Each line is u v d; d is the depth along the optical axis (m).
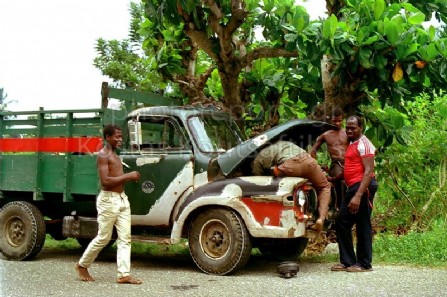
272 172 6.99
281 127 7.09
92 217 8.22
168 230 7.65
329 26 7.66
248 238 6.89
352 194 7.08
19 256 8.17
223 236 7.01
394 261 7.66
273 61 9.89
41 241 8.20
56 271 7.23
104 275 6.97
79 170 7.94
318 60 8.19
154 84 11.38
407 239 8.27
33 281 6.53
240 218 6.92
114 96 7.99
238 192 6.91
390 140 9.16
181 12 8.68
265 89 9.78
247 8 8.69
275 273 7.08
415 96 9.28
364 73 8.32
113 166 6.50
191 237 7.20
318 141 7.75
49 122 8.20
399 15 7.75
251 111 10.10
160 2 8.82
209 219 7.07
